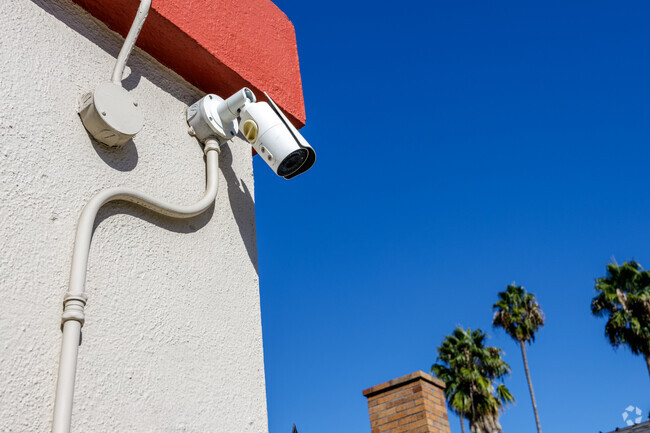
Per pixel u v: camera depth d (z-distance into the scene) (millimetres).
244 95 1800
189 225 1675
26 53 1407
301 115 2205
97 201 1365
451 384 30391
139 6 1619
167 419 1339
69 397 1124
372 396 6672
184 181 1705
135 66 1722
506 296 34719
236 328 1666
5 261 1165
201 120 1802
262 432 1579
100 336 1279
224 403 1507
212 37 1884
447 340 31875
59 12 1542
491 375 30891
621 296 28672
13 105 1319
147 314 1418
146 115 1682
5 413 1047
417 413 6199
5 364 1083
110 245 1404
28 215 1245
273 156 1714
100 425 1193
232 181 1920
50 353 1165
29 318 1157
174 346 1449
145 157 1611
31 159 1303
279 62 2227
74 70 1510
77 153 1417
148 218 1548
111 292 1353
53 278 1236
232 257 1781
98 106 1441
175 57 1828
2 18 1389
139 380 1319
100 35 1636
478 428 29484
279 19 2371
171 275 1538
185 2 1816
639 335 28062
